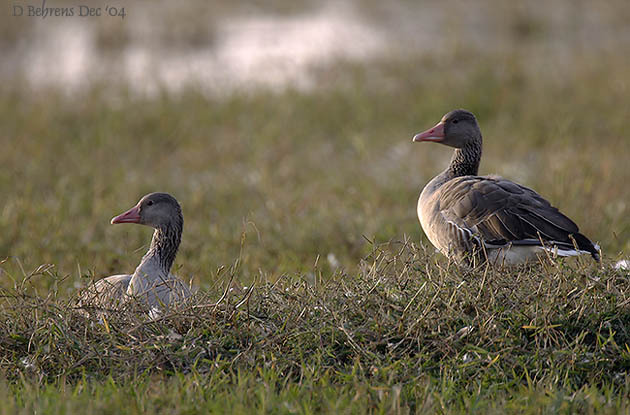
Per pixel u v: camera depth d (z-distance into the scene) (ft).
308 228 42.68
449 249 29.94
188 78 80.89
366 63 83.15
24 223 44.04
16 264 38.68
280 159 59.00
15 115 69.21
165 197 34.09
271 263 38.34
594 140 59.00
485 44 90.79
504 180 32.55
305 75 82.12
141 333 25.98
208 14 108.78
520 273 27.32
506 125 64.28
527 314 25.41
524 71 76.28
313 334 25.34
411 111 68.74
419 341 24.86
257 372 24.39
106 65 85.51
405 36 95.96
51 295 30.17
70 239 41.81
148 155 60.75
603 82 72.18
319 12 113.29
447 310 25.53
